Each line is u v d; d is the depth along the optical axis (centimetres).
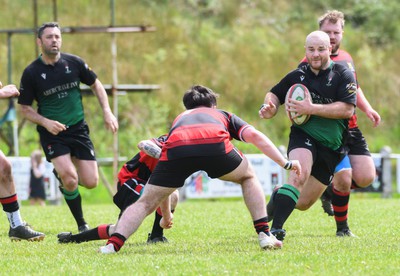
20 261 1578
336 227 2277
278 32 6594
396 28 6894
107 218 2600
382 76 6272
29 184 4075
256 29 6569
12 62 5653
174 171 1577
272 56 6228
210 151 1555
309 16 6875
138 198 1720
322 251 1619
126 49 5931
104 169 4909
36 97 2280
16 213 1961
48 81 2262
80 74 2308
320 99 1806
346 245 1738
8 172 1945
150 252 1670
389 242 1811
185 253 1642
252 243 1836
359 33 6694
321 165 1870
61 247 1786
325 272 1355
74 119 2283
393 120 5978
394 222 2366
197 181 4200
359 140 2075
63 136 2262
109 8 6359
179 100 5603
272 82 5978
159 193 1602
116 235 1616
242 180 1627
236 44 6288
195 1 6819
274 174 4219
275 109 1816
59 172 2227
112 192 4503
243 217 2612
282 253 1574
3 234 2184
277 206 1761
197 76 5841
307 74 1828
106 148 5131
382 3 7256
